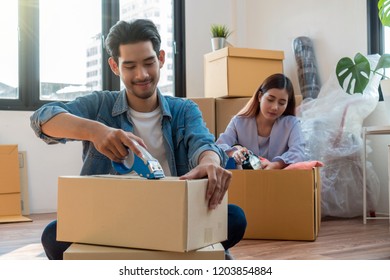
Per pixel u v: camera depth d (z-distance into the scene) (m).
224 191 1.04
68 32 3.91
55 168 3.76
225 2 4.35
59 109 1.20
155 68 1.29
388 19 2.94
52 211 3.74
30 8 3.77
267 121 2.62
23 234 2.72
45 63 3.85
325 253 2.05
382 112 3.29
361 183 3.17
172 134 1.41
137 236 0.96
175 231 0.93
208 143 1.31
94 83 3.99
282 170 2.38
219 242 1.05
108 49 1.31
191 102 1.45
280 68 3.54
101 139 1.07
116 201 0.99
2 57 3.73
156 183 0.95
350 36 3.46
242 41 4.36
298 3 3.83
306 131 3.17
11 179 3.55
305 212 2.35
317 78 3.66
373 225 2.87
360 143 3.17
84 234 1.02
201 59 4.27
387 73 3.28
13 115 3.67
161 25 4.19
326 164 3.14
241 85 3.41
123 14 4.07
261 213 2.40
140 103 1.38
